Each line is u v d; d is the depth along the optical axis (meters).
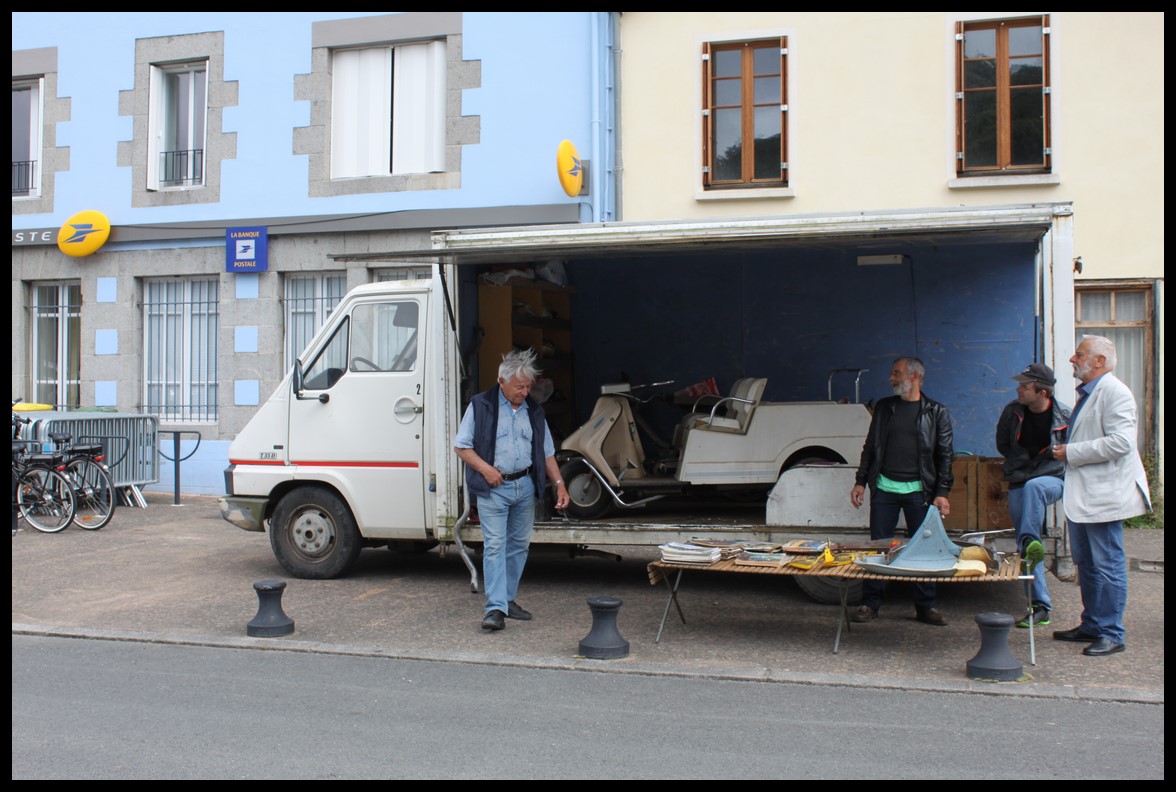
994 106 12.41
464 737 5.25
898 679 6.21
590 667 6.50
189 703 5.82
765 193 12.87
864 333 10.48
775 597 8.51
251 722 5.48
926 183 12.48
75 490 11.84
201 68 14.86
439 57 13.94
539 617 7.85
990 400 9.92
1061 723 5.46
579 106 13.28
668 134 13.16
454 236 8.30
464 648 6.98
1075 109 12.05
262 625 7.31
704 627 7.52
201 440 14.51
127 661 6.73
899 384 7.52
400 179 13.81
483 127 13.57
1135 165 11.92
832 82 12.71
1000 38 12.34
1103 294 12.12
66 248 14.91
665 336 11.35
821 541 7.62
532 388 10.02
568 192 12.64
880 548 7.17
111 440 13.38
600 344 11.59
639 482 9.28
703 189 13.08
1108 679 6.18
